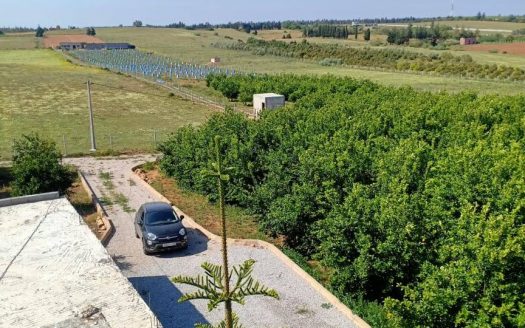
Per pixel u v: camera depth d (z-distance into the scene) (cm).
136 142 4194
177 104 6319
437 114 3141
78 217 1508
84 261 1232
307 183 1962
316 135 2542
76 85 7450
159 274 1745
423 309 1165
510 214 1339
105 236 2064
